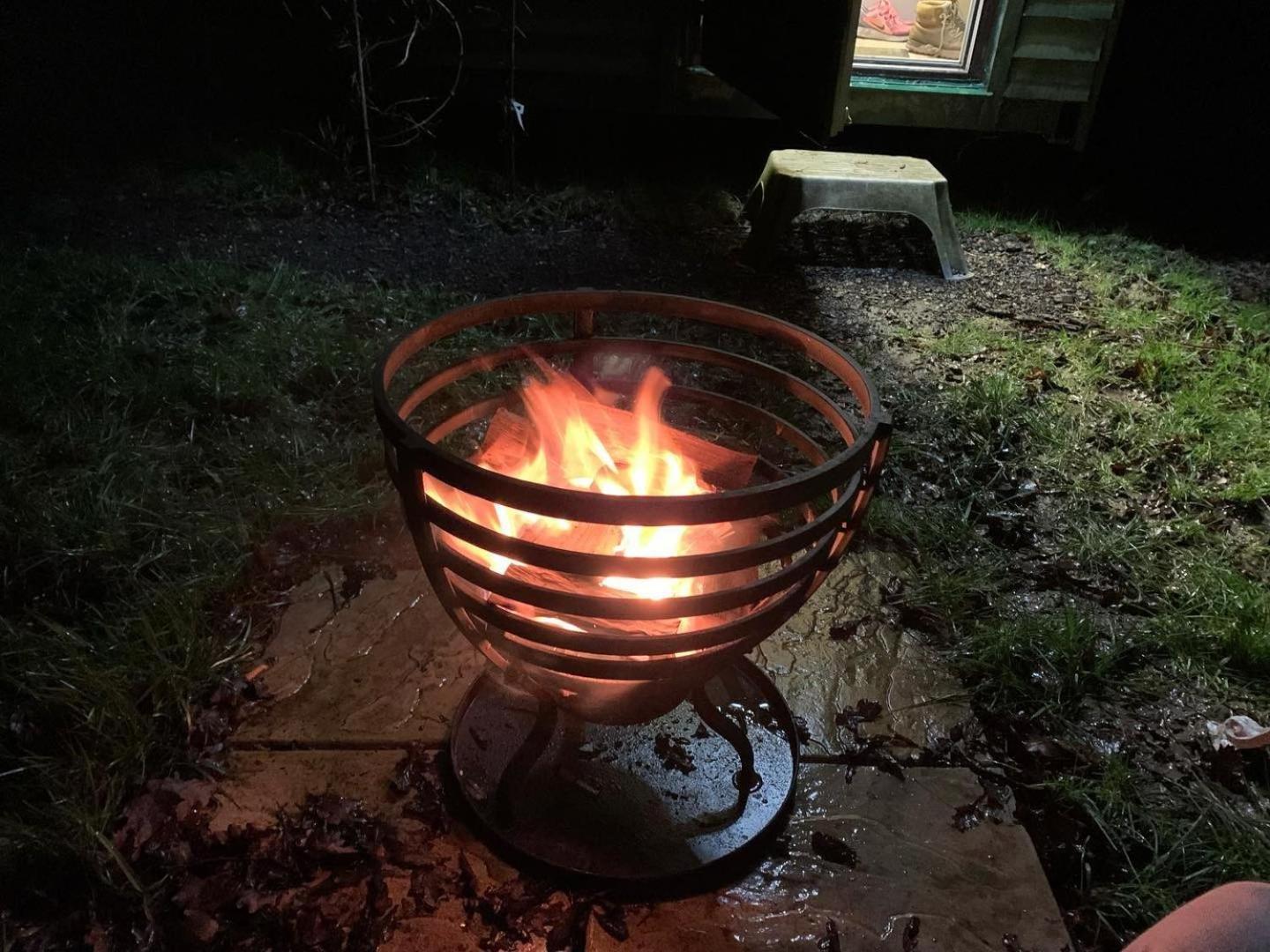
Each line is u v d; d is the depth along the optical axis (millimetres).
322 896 1792
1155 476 3475
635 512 1389
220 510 2770
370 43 6008
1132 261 5500
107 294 3955
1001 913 1845
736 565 1479
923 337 4461
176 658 2275
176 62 6266
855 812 2031
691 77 6270
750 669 2332
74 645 2262
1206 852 2041
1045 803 2121
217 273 4215
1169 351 4207
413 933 1733
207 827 1909
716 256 5277
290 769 2041
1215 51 6785
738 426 3467
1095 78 6086
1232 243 5949
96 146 5711
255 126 6156
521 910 1775
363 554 2705
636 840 1884
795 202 4988
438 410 3418
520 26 6047
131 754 2016
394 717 2178
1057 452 3527
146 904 1737
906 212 5051
